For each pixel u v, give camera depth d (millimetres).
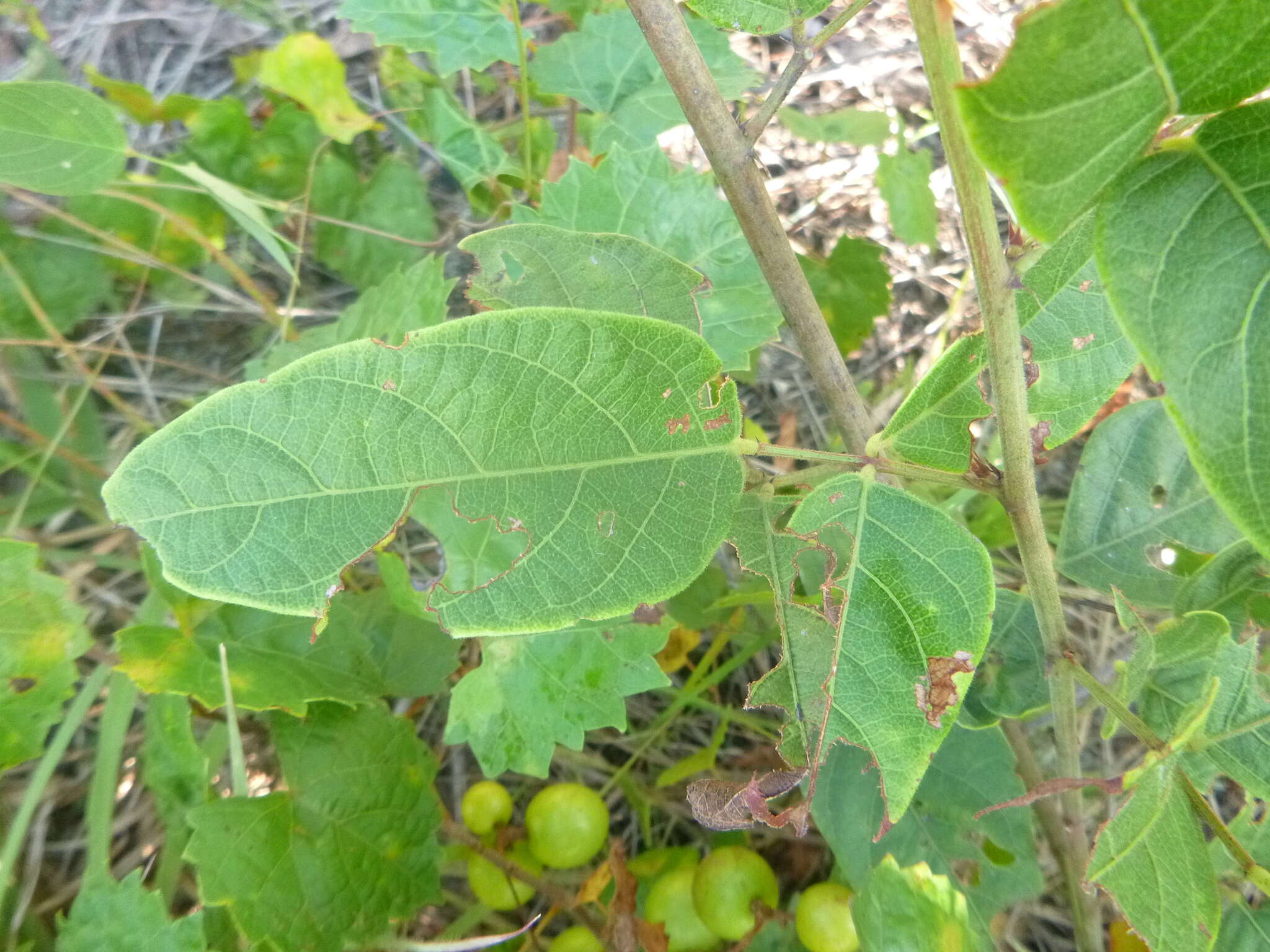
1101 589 188
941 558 106
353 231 296
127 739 255
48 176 213
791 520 112
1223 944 157
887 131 296
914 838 200
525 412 103
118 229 285
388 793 202
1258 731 132
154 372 308
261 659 200
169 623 220
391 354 97
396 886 197
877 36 349
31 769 243
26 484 266
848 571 109
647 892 239
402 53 312
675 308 139
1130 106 65
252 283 288
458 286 306
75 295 287
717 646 255
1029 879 195
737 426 109
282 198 294
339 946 185
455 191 329
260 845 183
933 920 160
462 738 203
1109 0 57
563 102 302
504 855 225
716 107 122
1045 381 132
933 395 113
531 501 107
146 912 180
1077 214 71
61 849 243
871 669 107
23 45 330
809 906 198
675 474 109
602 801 221
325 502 100
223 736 218
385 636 224
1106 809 264
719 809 111
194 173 231
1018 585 222
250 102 338
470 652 252
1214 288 71
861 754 200
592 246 138
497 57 270
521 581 109
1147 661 138
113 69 343
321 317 318
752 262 223
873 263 284
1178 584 183
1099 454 191
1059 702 140
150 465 95
